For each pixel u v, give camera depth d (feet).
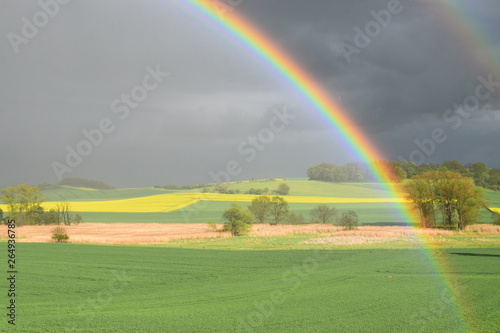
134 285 120.98
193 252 183.52
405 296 100.99
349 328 77.41
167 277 132.36
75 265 152.66
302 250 189.16
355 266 147.74
